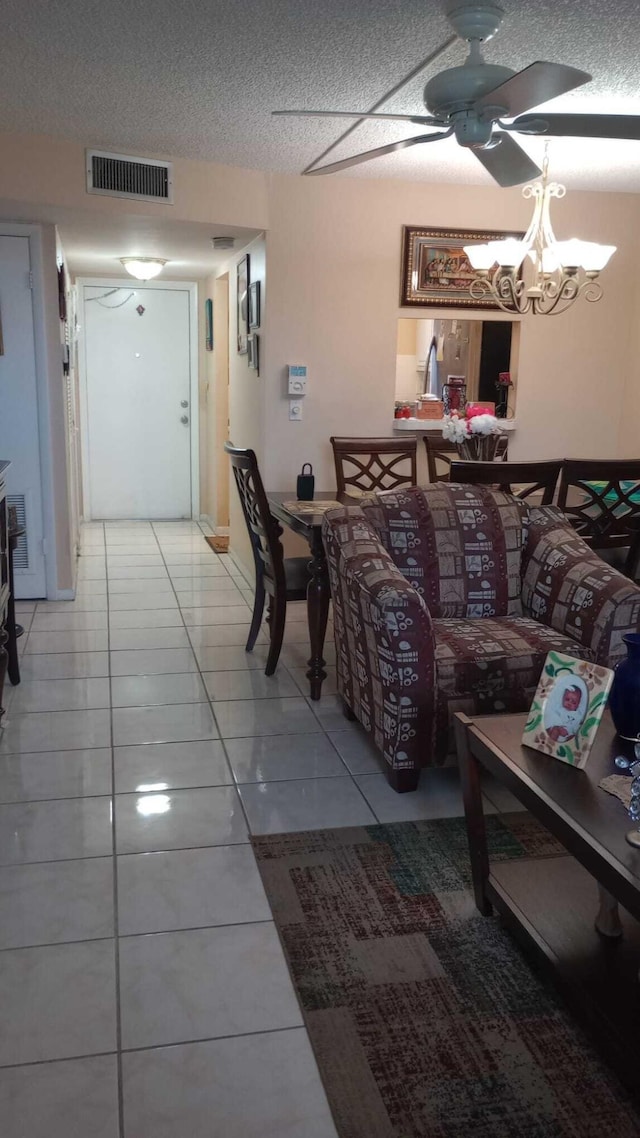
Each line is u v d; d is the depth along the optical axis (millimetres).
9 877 2105
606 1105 1478
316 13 2375
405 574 2982
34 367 4438
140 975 1771
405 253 4410
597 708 1764
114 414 6965
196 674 3611
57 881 2096
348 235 4344
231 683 3516
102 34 2551
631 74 2852
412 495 3100
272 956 1843
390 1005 1705
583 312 4754
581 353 4805
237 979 1768
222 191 4098
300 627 4355
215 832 2344
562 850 2252
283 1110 1454
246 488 3555
